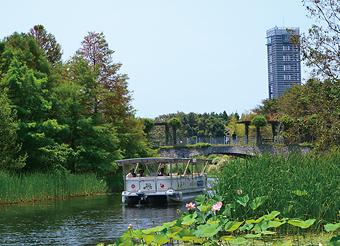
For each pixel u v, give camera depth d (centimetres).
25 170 2692
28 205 1958
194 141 5938
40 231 1202
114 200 2236
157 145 5828
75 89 3219
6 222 1389
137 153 4212
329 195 911
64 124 3039
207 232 586
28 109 2781
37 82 2789
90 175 2939
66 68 3838
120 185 3038
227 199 930
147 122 5709
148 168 2358
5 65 2922
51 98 2961
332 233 830
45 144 2769
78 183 2595
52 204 2008
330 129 1430
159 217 1510
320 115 1445
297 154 1208
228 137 5872
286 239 783
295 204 875
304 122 1499
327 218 865
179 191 2177
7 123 2478
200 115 13825
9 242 1039
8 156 2470
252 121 5625
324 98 1453
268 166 1107
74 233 1164
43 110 2812
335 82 1456
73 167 3156
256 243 751
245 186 948
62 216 1541
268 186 959
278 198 902
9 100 2639
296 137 1488
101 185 2858
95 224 1332
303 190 889
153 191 2123
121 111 4097
